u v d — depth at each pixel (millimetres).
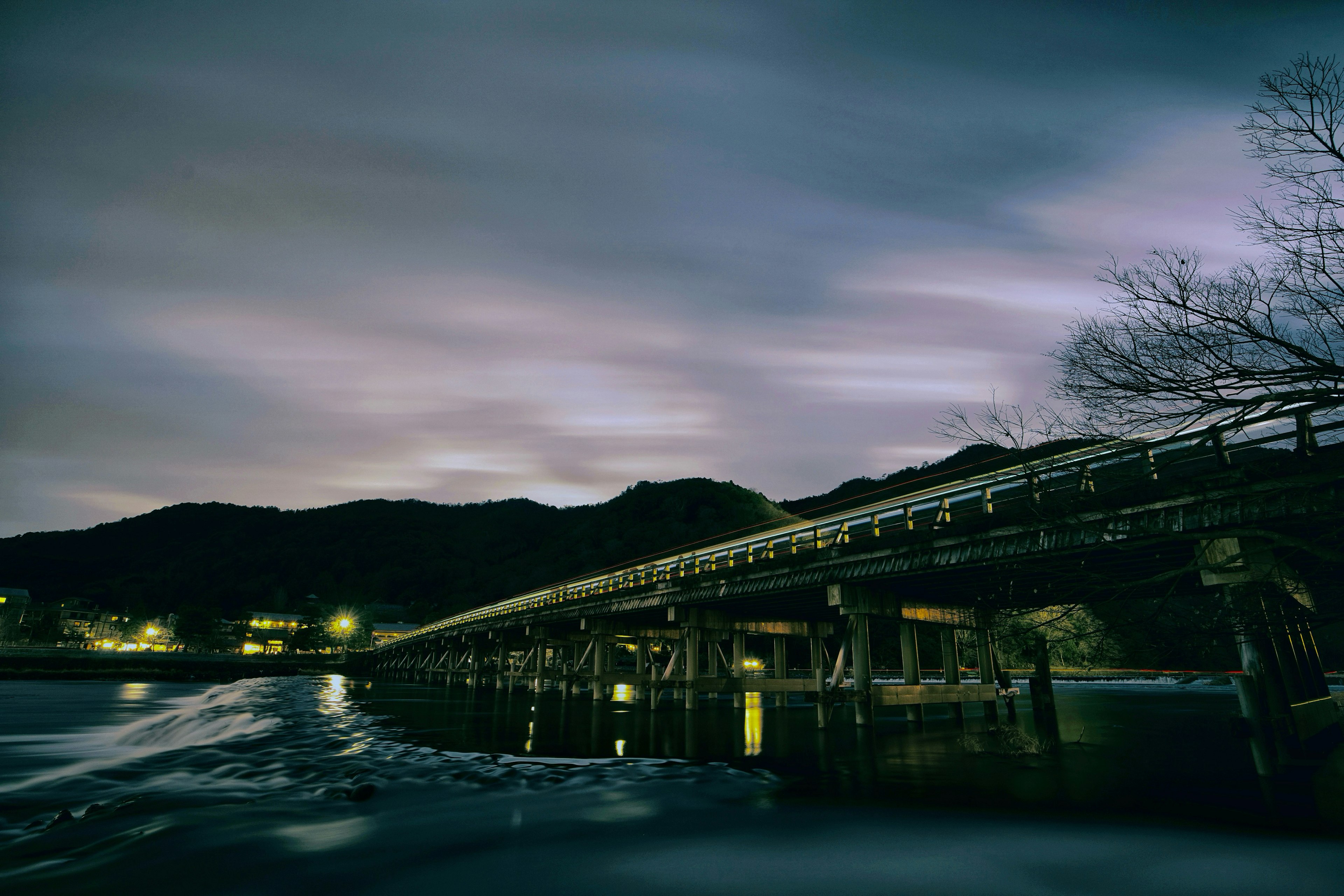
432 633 86062
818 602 32906
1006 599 24953
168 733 27062
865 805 14328
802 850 10914
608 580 44469
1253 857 10359
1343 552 12859
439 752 20938
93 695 59469
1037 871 9805
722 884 9281
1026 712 40594
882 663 85562
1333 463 13531
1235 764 19672
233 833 11438
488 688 74562
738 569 30984
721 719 34469
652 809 13852
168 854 10344
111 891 8836
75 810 13562
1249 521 15023
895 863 10195
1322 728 17250
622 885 9250
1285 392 11781
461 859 10383
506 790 15477
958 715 31906
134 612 178250
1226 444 14414
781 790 16031
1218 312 12234
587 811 13578
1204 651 14891
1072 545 18641
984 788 16328
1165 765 19562
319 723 29656
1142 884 9180
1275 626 13594
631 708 42094
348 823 12406
